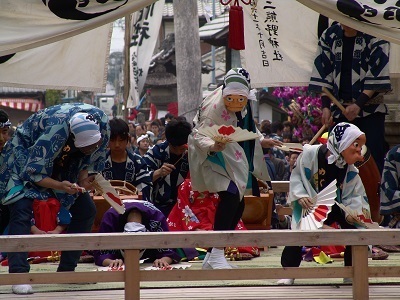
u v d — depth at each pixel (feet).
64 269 32.94
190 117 63.31
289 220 48.24
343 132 32.17
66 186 30.76
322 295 30.37
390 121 50.85
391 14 33.09
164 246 27.22
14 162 31.65
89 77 44.55
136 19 78.07
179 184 42.50
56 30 32.17
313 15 47.62
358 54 41.45
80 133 30.40
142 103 172.04
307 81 47.93
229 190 34.88
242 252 40.81
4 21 31.99
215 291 31.17
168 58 152.05
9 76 42.91
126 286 27.30
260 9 47.62
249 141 36.42
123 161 41.86
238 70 35.58
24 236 26.61
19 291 30.63
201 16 142.31
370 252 38.42
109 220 38.14
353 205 32.81
